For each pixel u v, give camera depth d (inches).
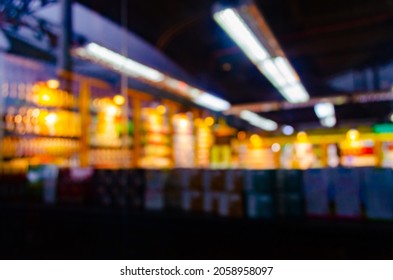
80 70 154.7
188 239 79.7
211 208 78.6
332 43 220.7
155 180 86.4
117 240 86.3
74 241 91.5
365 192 64.6
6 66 133.9
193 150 249.1
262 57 210.8
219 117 302.4
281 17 186.7
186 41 209.9
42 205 97.9
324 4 177.2
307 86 307.3
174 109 236.4
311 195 69.6
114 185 91.7
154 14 174.1
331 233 64.5
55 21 138.0
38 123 142.8
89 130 163.9
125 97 182.5
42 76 144.6
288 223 69.1
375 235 60.7
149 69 192.9
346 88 297.7
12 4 128.0
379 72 267.9
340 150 223.1
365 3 176.6
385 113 303.9
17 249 97.7
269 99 337.7
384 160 206.5
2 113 131.0
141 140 201.3
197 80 250.4
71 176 98.0
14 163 129.0
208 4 160.9
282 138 262.7
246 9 150.3
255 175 73.7
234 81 288.5
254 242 72.6
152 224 82.7
